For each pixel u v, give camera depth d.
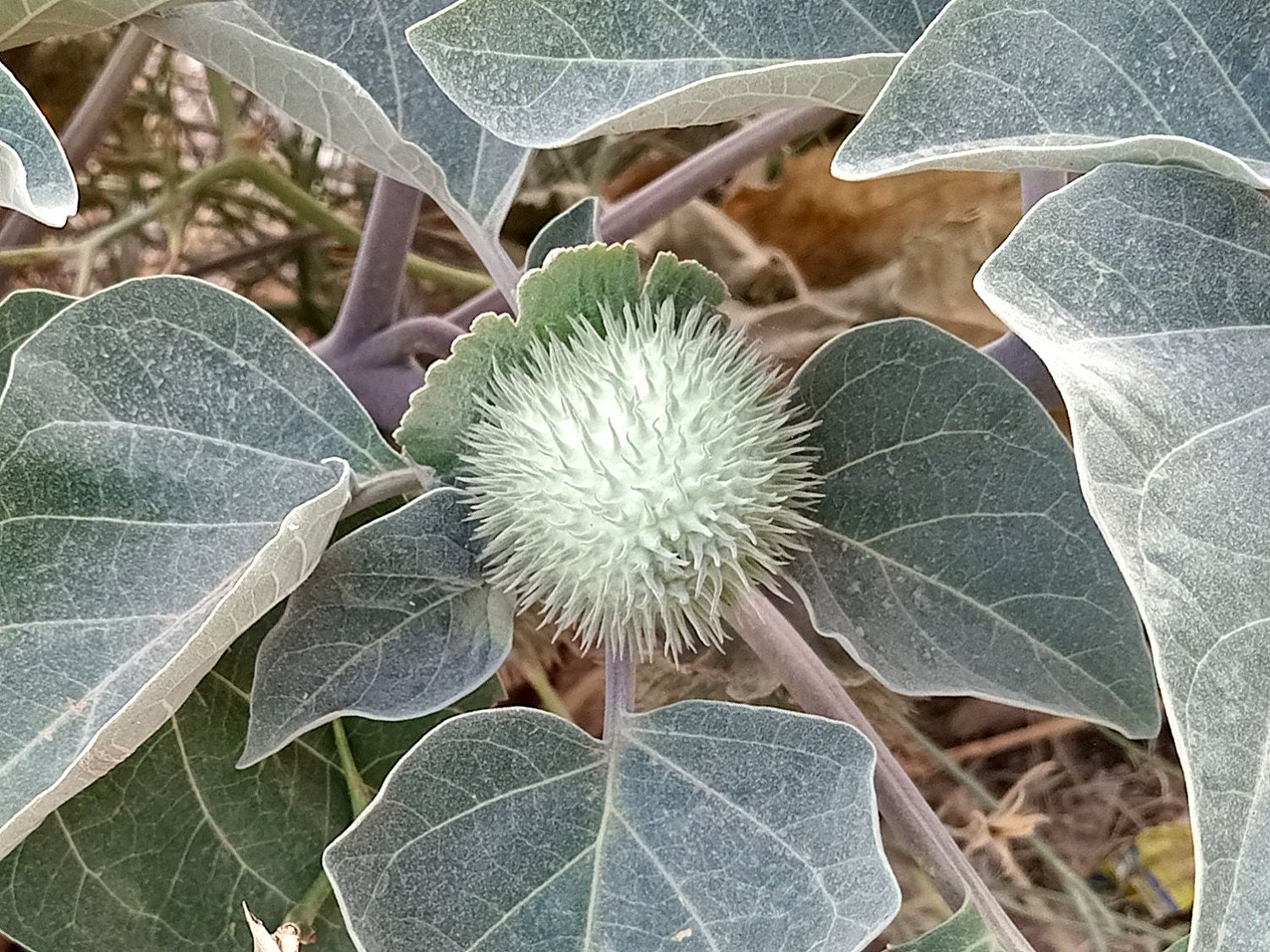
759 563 0.16
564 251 0.15
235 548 0.16
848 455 0.17
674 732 0.16
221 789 0.18
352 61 0.18
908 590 0.17
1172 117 0.13
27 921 0.17
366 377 0.23
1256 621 0.10
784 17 0.15
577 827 0.15
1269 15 0.14
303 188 0.34
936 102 0.12
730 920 0.14
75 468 0.15
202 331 0.16
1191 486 0.10
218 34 0.16
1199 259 0.12
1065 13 0.13
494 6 0.14
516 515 0.16
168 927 0.17
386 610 0.16
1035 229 0.12
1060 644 0.16
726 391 0.16
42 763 0.14
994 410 0.16
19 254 0.27
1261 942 0.09
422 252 0.35
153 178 0.36
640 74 0.14
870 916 0.13
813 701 0.17
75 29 0.16
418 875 0.14
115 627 0.15
